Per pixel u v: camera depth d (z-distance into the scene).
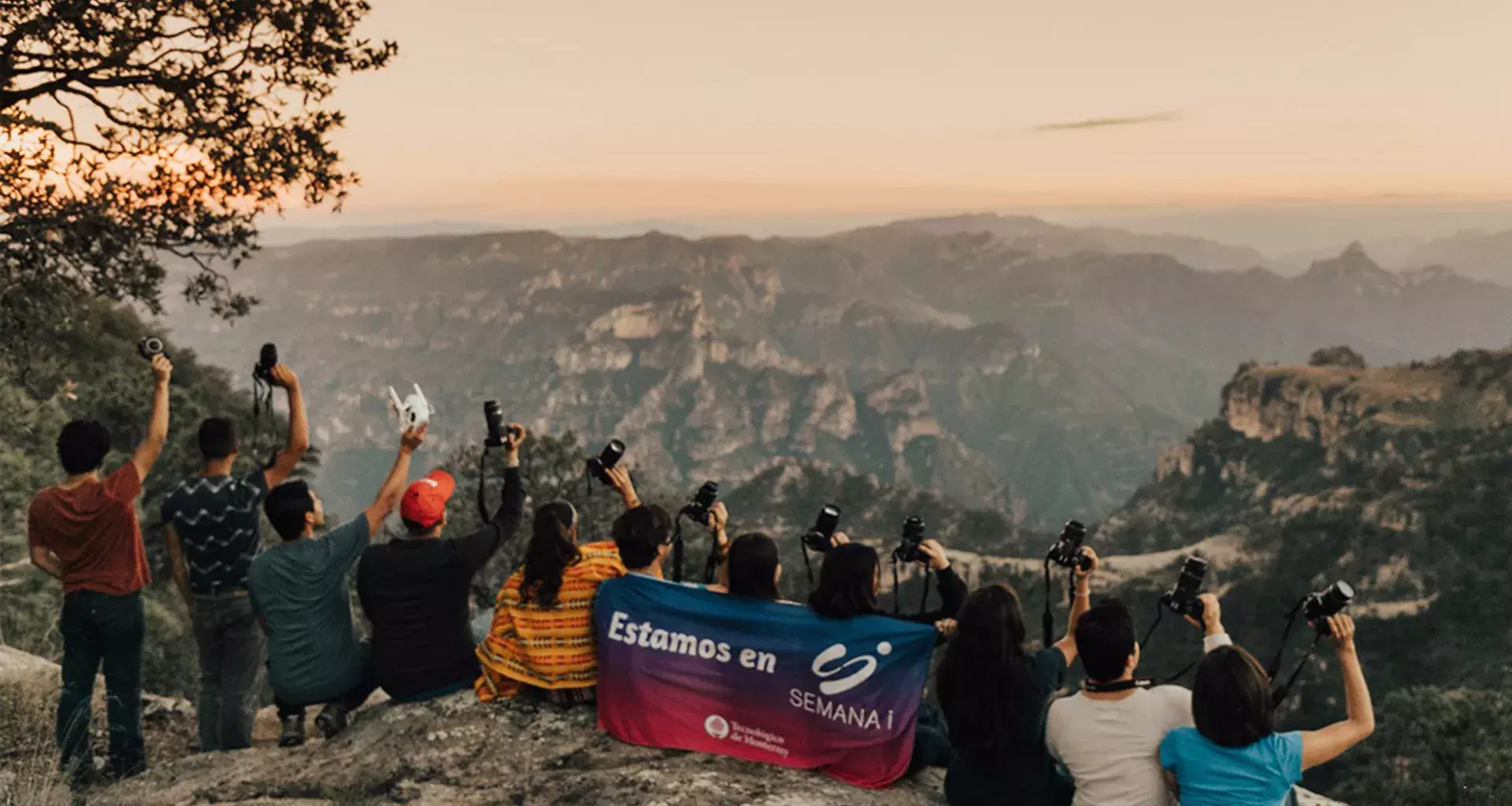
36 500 7.20
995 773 5.68
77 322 12.70
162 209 11.66
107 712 7.59
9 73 10.53
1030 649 6.14
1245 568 180.62
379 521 7.06
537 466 46.91
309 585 6.86
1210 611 5.62
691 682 6.43
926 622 6.27
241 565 7.33
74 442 7.27
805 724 6.26
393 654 6.98
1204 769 5.16
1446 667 137.25
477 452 46.53
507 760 6.42
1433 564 161.25
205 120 11.18
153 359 7.14
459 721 6.80
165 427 7.31
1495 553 156.25
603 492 47.06
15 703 7.86
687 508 6.94
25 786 6.41
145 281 11.97
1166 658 139.38
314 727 9.24
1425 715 50.34
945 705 5.74
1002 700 5.59
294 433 7.35
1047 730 5.61
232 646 7.44
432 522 6.92
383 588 6.91
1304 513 187.12
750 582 6.47
